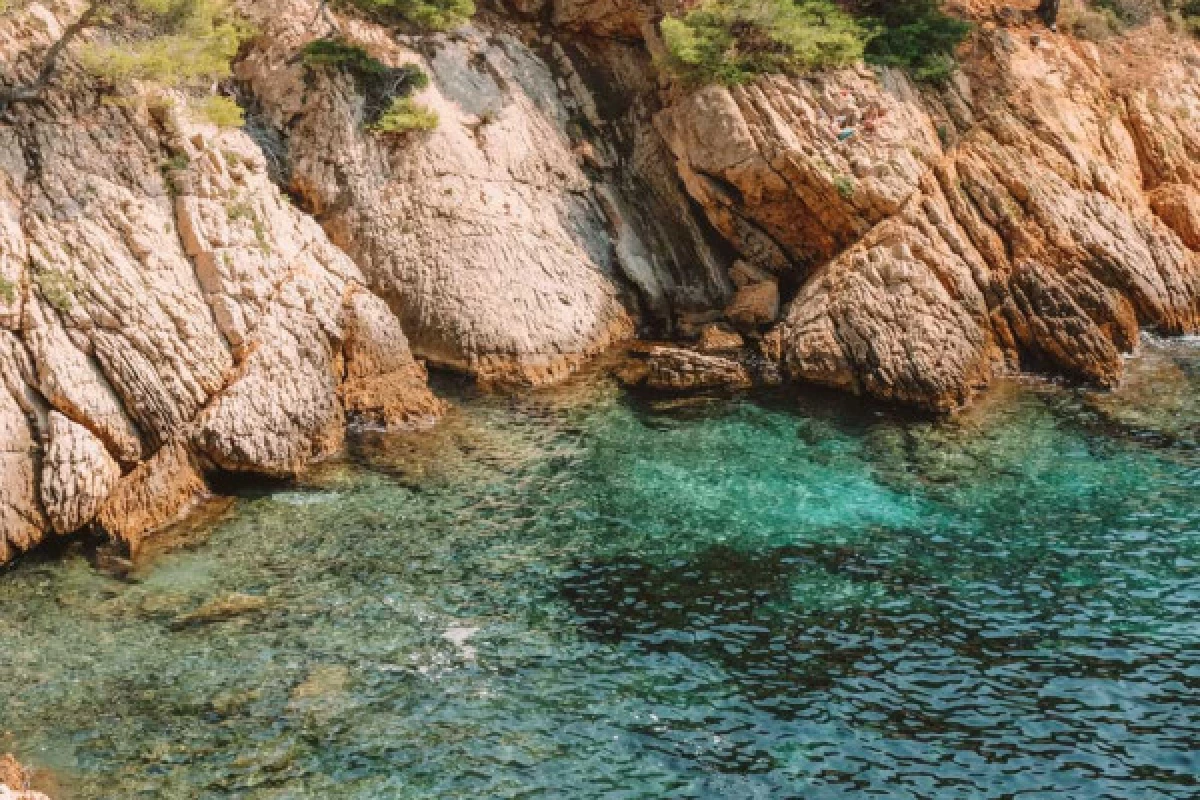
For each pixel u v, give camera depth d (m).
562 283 23.47
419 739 12.13
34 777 11.33
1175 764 11.93
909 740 12.30
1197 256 25.27
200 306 17.91
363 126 23.09
